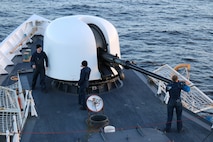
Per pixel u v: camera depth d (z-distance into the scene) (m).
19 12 47.59
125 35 36.78
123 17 46.59
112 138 9.26
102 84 14.30
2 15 45.16
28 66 18.09
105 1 59.06
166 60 29.16
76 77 14.00
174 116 12.41
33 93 14.27
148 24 42.50
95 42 13.86
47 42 14.37
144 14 48.97
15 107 12.67
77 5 53.94
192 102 14.14
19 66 18.14
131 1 60.22
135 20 44.81
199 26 42.06
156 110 12.94
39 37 22.31
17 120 11.95
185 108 13.09
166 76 16.28
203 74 26.42
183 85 10.87
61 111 12.85
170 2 60.38
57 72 14.20
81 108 12.97
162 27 41.03
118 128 11.61
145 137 9.28
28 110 12.34
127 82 15.45
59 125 11.87
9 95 13.58
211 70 27.23
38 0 57.59
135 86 15.02
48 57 14.39
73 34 13.84
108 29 14.33
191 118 12.38
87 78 12.63
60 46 13.82
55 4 54.41
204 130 11.55
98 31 14.42
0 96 13.53
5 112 12.41
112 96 14.03
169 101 11.08
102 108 11.99
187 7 55.53
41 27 22.59
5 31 37.19
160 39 35.62
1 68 17.14
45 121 12.15
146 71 11.45
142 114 12.62
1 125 11.66
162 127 11.71
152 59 29.27
